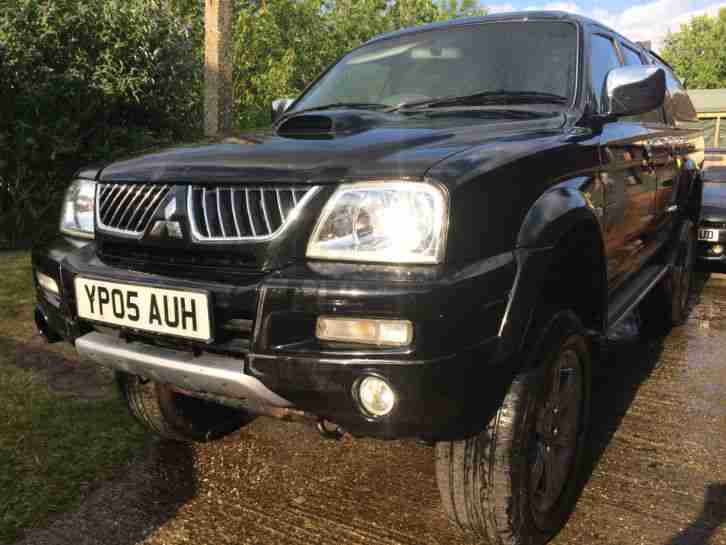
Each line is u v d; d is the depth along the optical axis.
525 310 1.79
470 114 2.57
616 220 2.73
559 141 2.21
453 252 1.66
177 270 1.90
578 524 2.28
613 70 2.58
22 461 2.64
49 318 2.29
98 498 2.43
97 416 3.07
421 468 2.70
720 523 2.29
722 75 49.12
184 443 2.88
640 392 3.49
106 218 2.12
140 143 8.06
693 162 4.60
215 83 6.78
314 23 18.62
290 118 2.41
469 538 2.17
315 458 2.77
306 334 1.68
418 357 1.58
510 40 2.99
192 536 2.23
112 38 7.91
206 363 1.82
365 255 1.68
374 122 2.40
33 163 7.80
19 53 7.36
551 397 2.08
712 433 3.00
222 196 1.84
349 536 2.23
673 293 4.37
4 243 7.55
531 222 1.88
